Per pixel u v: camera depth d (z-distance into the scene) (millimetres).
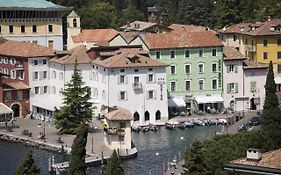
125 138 189250
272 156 91500
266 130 145625
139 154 188125
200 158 115938
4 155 189500
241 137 140750
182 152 188875
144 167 172625
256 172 88812
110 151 187500
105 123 196500
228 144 136500
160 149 194500
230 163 91812
